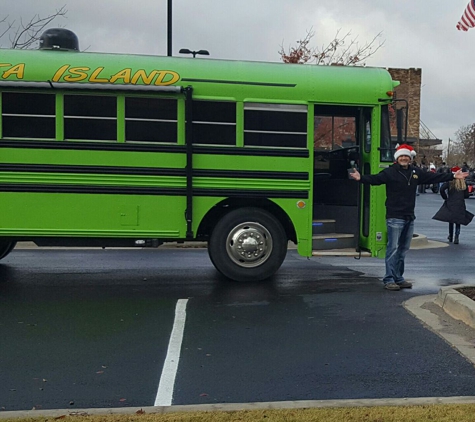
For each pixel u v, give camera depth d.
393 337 5.46
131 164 7.44
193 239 7.83
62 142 7.32
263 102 7.64
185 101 7.47
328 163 8.92
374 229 8.05
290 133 7.71
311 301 6.93
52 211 7.36
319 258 10.80
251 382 4.34
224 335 5.53
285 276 8.63
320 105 8.02
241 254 7.82
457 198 13.23
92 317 6.16
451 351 5.05
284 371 4.57
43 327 5.78
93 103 7.38
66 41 7.54
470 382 4.32
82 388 4.21
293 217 7.77
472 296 6.42
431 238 14.82
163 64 7.50
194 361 4.80
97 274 8.72
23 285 7.81
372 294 7.35
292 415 3.55
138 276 8.56
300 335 5.54
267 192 7.68
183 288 7.65
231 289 7.59
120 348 5.14
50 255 10.82
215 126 7.57
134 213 7.48
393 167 7.43
